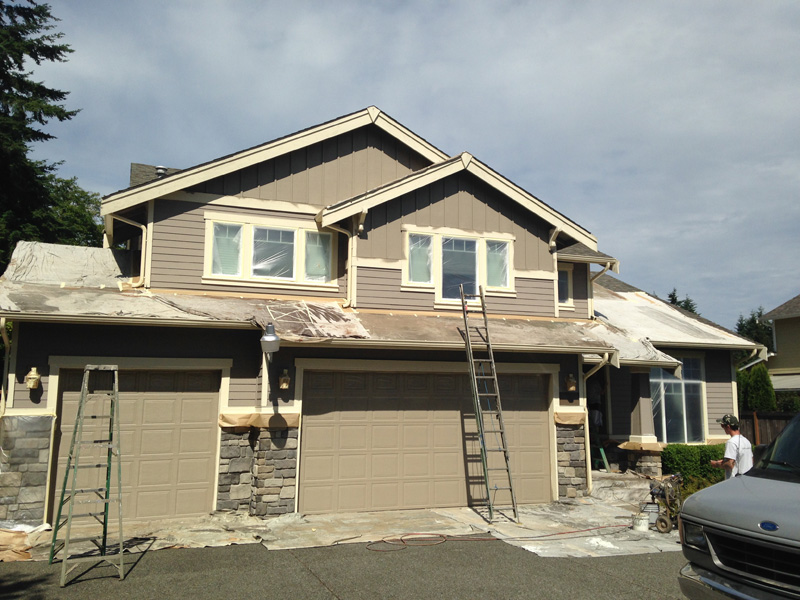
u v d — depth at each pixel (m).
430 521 10.36
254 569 7.57
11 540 8.88
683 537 5.72
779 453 6.08
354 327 10.97
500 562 7.99
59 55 21.02
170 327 10.54
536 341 11.72
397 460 11.37
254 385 10.88
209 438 10.67
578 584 7.18
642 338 14.20
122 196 10.91
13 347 9.64
